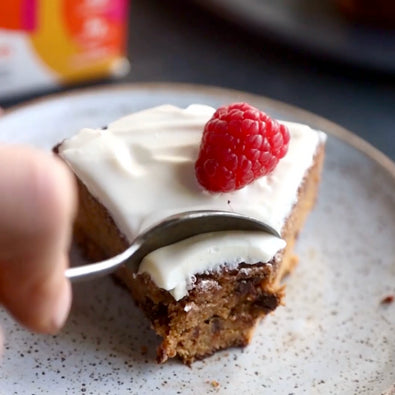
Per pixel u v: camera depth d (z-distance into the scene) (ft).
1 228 0.69
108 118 1.11
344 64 1.26
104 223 0.95
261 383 0.91
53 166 0.69
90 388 0.89
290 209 0.93
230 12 1.30
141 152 0.95
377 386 0.90
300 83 1.26
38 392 0.89
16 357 0.91
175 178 0.92
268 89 1.25
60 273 0.73
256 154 0.90
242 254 0.90
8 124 1.08
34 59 1.17
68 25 1.17
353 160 1.09
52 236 0.70
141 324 0.95
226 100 1.12
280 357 0.93
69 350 0.92
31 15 1.14
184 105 1.12
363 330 0.95
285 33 1.27
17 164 0.68
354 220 1.05
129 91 1.13
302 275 1.00
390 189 1.06
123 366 0.91
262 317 0.94
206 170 0.90
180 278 0.88
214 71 1.27
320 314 0.96
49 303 0.73
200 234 0.90
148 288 0.91
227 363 0.92
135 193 0.91
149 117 0.99
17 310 0.73
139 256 0.89
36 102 1.10
